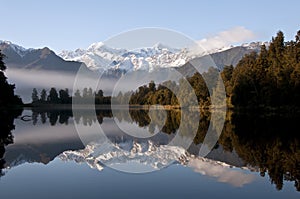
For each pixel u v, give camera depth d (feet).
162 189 32.27
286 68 157.79
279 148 57.77
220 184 34.22
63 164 43.01
